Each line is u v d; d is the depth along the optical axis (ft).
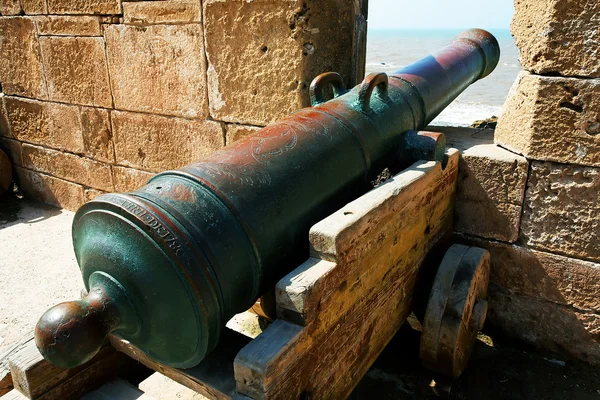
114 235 5.13
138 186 15.14
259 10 10.89
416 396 8.63
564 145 8.56
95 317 4.96
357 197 7.42
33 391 6.55
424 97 9.38
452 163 9.23
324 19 10.28
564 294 9.43
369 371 9.22
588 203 8.71
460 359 8.59
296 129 7.01
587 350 9.50
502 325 10.27
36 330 4.83
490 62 12.25
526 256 9.56
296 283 5.41
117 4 13.17
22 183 18.63
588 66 8.00
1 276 12.69
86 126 15.58
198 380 5.72
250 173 6.01
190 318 5.09
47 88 16.10
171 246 4.88
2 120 18.20
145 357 6.52
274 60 11.10
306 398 5.75
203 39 12.01
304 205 6.32
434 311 8.21
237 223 5.50
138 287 5.09
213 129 12.76
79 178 16.65
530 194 9.20
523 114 8.98
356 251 6.23
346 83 10.55
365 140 7.56
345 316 6.31
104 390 7.34
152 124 13.94
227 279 5.28
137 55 13.38
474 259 8.64
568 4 7.88
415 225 8.05
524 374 9.27
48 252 14.02
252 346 5.14
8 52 16.62
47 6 14.76
